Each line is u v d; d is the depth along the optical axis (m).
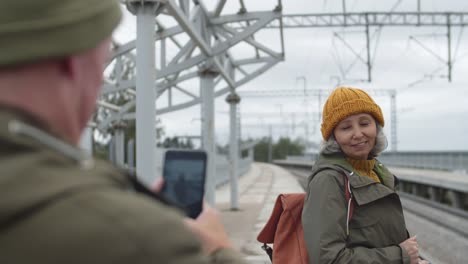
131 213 0.78
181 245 0.79
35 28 0.77
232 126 14.41
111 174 0.89
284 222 2.66
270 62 13.45
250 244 8.83
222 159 27.27
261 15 9.72
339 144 2.66
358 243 2.42
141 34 6.02
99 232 0.75
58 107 0.85
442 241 12.05
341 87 2.72
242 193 21.70
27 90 0.81
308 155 70.94
